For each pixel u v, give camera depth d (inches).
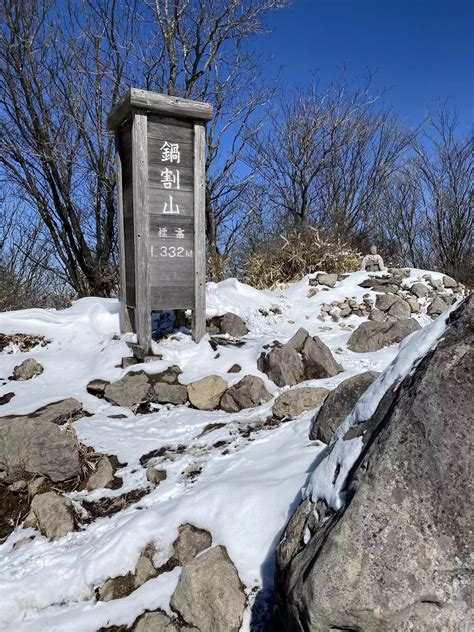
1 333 233.8
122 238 228.8
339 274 388.2
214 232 538.9
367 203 658.2
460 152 650.2
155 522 118.1
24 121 459.2
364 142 644.1
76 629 100.1
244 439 155.9
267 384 193.0
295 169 624.1
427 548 70.6
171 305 218.8
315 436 138.9
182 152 216.7
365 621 68.7
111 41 481.4
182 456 150.6
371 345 236.1
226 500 116.0
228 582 96.4
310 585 72.0
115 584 109.3
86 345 234.2
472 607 68.2
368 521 72.8
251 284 404.2
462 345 81.2
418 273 370.3
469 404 76.2
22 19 444.1
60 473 142.5
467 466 73.2
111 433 166.6
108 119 229.0
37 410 175.3
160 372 199.8
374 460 78.9
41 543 122.9
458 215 644.7
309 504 94.0
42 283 587.2
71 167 482.9
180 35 473.4
